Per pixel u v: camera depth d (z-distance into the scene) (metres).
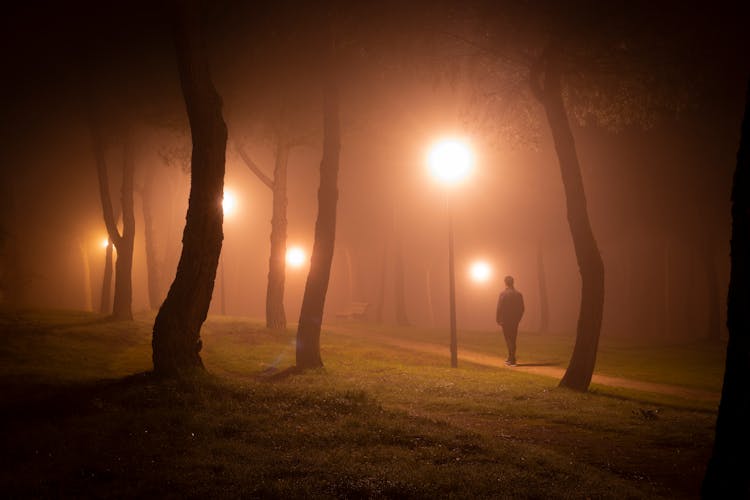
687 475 9.04
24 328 21.53
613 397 16.11
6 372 14.51
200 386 11.84
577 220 16.56
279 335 25.95
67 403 11.12
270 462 8.03
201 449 8.52
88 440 8.88
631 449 10.44
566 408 13.62
